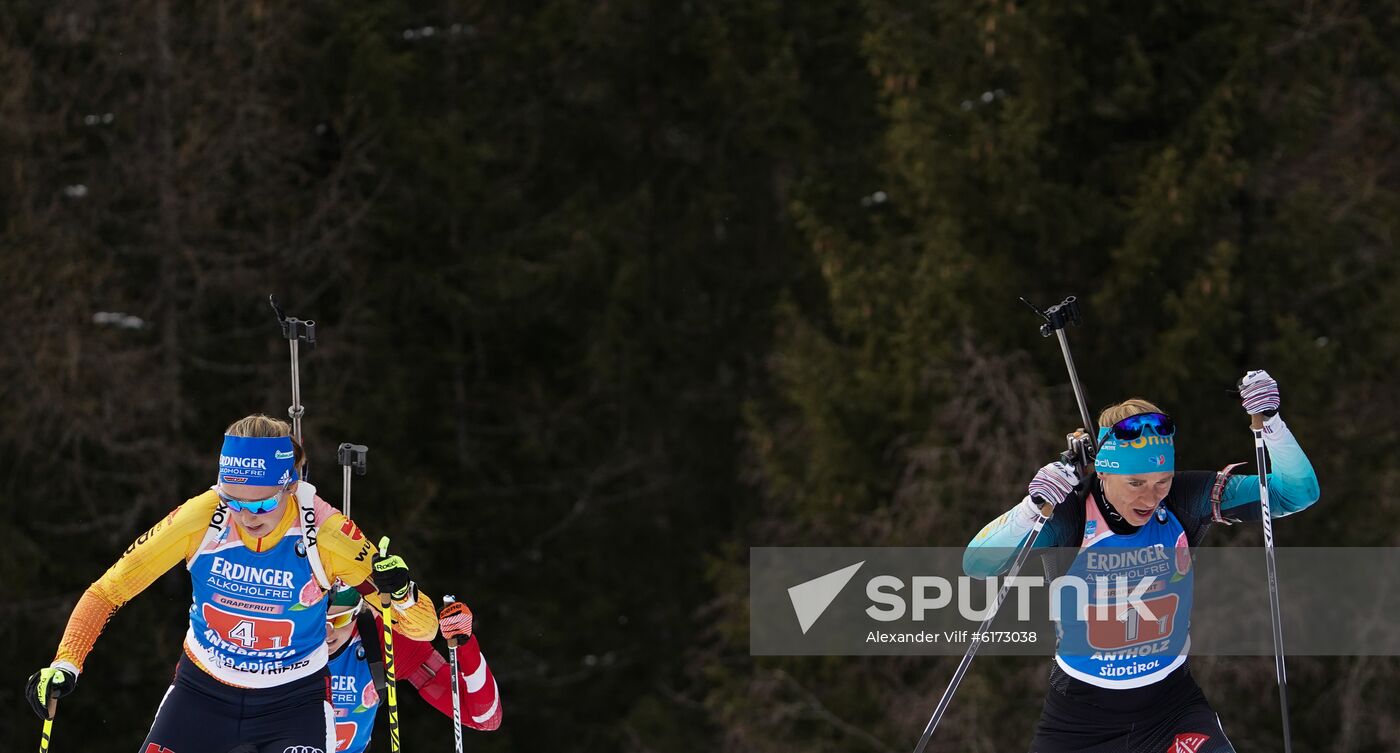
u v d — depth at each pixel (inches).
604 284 2982.3
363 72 2691.9
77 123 2488.9
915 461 2140.7
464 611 834.2
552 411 3073.3
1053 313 772.6
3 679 2407.7
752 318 3120.1
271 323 2657.5
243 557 693.3
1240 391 734.5
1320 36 2257.6
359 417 2679.6
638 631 3083.2
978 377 2181.3
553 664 2994.6
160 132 2466.8
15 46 2407.7
